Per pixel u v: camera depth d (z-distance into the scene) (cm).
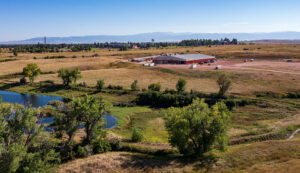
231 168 3459
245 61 17750
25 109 3741
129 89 10194
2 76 13350
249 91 9256
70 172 3734
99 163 3950
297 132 5194
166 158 4128
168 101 8369
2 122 3584
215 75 12319
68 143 4550
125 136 5678
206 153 4212
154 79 12250
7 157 3188
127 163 3972
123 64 16800
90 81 11856
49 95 10050
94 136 4825
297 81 10238
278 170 3114
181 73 13125
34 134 3803
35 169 3431
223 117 4044
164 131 5931
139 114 7569
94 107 4669
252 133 5288
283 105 7525
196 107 4341
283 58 18400
